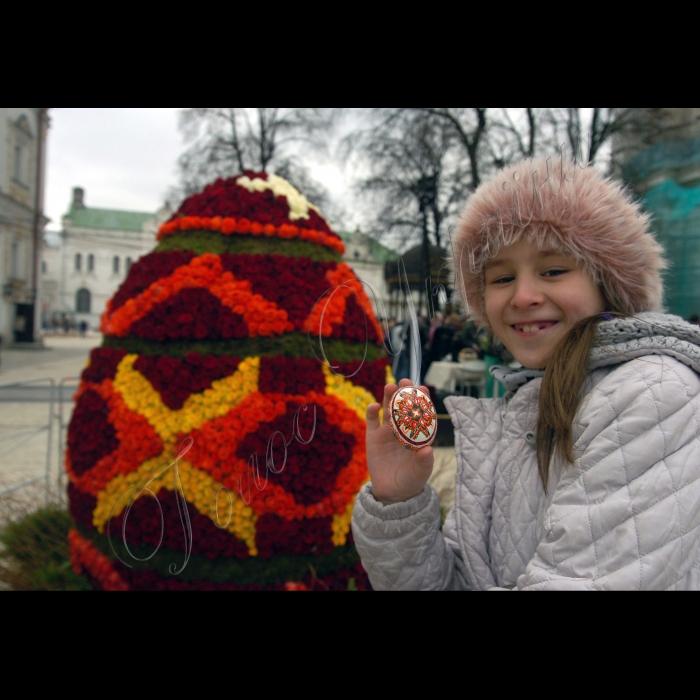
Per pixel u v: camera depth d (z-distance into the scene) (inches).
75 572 85.1
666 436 29.6
